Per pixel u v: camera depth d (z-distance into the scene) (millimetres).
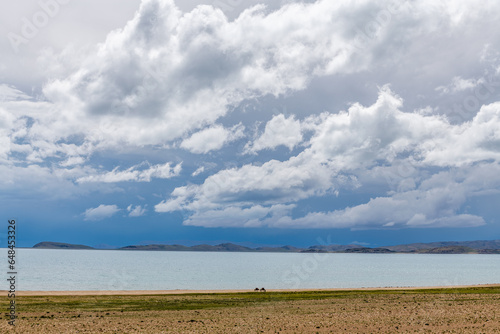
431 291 63156
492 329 28922
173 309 41125
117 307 42406
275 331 28672
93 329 29156
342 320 33469
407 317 34750
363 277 126188
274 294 58375
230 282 103000
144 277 122750
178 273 146875
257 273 149500
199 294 57719
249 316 36094
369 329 29297
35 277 118312
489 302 46406
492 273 153250
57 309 40219
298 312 38781
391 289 67938
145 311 39375
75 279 111625
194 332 28234
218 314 37469
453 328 29422
